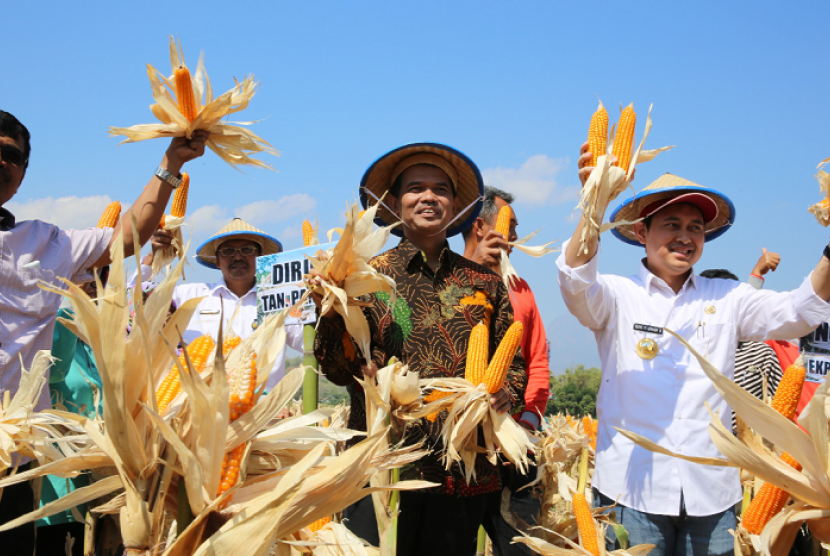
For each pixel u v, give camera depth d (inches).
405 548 136.3
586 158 149.3
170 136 137.6
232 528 70.6
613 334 163.0
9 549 128.6
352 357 138.4
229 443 79.0
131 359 72.8
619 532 152.9
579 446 235.0
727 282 166.2
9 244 126.0
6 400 113.0
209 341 88.8
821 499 110.6
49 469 79.0
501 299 152.3
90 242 141.5
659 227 163.0
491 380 130.3
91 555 110.1
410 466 133.0
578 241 149.8
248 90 142.9
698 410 152.3
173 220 200.5
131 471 72.9
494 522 160.4
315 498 78.2
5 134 130.2
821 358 158.9
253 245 247.6
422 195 151.3
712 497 148.9
